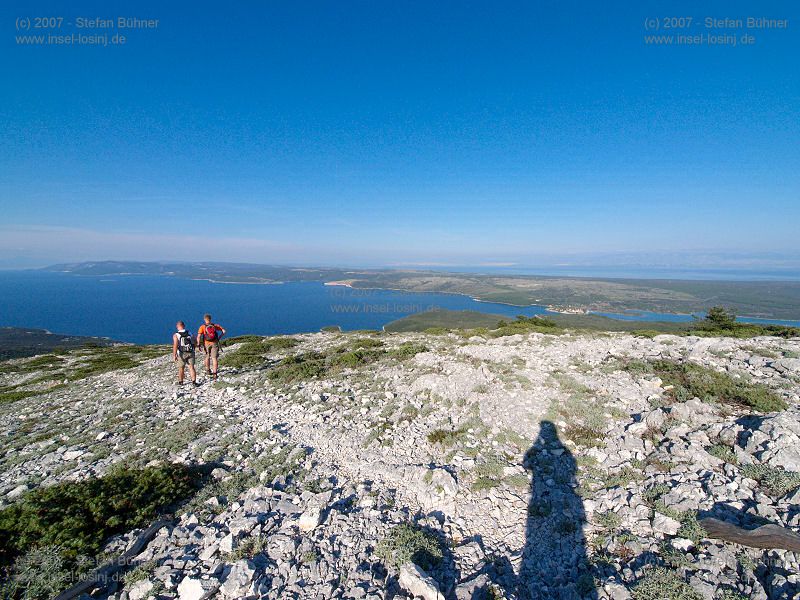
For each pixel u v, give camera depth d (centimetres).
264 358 2542
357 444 1133
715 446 884
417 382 1597
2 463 1175
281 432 1261
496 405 1286
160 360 3000
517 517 768
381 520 771
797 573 531
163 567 650
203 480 972
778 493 711
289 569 640
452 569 644
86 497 825
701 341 1972
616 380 1397
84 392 2111
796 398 1112
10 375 3256
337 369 2008
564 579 620
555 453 977
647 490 788
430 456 1030
